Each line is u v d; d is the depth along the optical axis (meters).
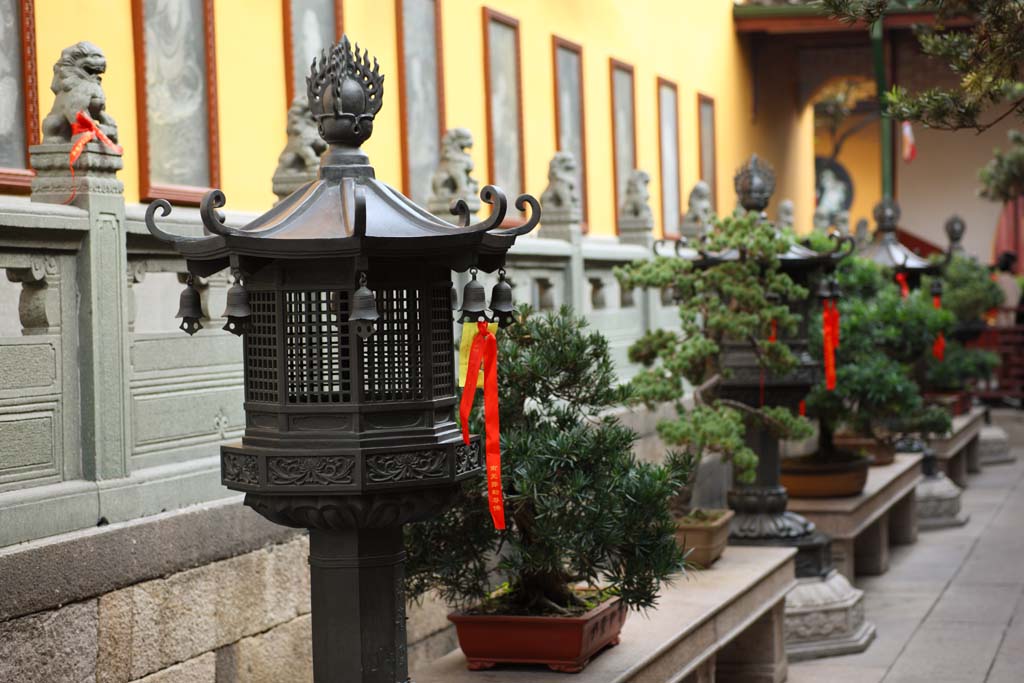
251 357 4.28
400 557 4.43
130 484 5.20
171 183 6.70
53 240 4.90
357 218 3.91
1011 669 8.49
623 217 10.60
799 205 21.14
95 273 5.05
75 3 6.07
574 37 11.94
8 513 4.64
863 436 12.70
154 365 5.44
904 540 13.17
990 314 23.97
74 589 4.82
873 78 20.36
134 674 5.14
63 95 5.10
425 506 4.24
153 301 7.45
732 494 9.30
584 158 12.04
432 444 4.17
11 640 4.56
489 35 10.16
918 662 8.74
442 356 4.34
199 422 5.70
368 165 4.36
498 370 5.60
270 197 7.53
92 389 5.05
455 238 4.04
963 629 9.62
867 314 11.22
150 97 6.56
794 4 17.44
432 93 9.30
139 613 5.16
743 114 17.75
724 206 16.69
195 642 5.48
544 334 5.75
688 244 8.64
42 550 4.68
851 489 10.62
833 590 9.12
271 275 4.12
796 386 8.74
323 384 4.14
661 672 6.01
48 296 4.93
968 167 29.36
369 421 4.13
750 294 7.93
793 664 8.81
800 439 8.71
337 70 4.31
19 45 5.70
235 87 7.25
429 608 7.28
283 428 4.15
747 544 9.10
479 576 5.73
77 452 5.05
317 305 4.12
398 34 8.88
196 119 6.89
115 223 5.15
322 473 4.08
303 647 6.21
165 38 6.67
